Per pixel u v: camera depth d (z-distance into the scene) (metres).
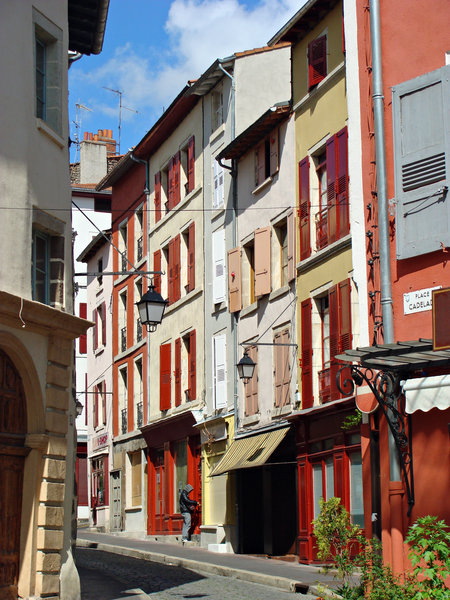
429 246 14.60
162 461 31.64
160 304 16.55
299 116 22.28
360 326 16.05
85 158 53.62
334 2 20.69
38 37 15.82
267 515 22.62
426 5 15.42
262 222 24.34
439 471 13.91
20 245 14.08
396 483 14.49
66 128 16.06
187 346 30.47
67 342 15.10
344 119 20.08
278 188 23.42
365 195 16.22
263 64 27.22
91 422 40.25
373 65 15.92
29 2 15.03
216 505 26.17
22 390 14.20
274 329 23.16
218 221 27.78
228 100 27.27
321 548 12.36
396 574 13.02
